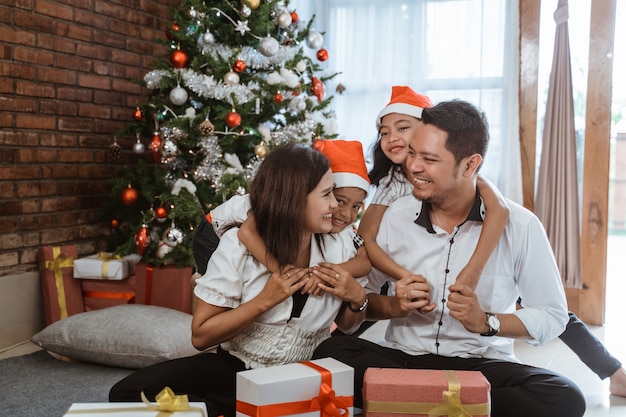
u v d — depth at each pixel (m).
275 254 1.66
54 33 3.41
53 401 2.35
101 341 2.67
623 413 2.29
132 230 3.43
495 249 1.81
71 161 3.55
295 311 1.76
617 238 7.22
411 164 1.70
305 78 3.99
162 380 1.74
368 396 1.47
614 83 3.75
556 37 3.80
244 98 3.29
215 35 3.45
